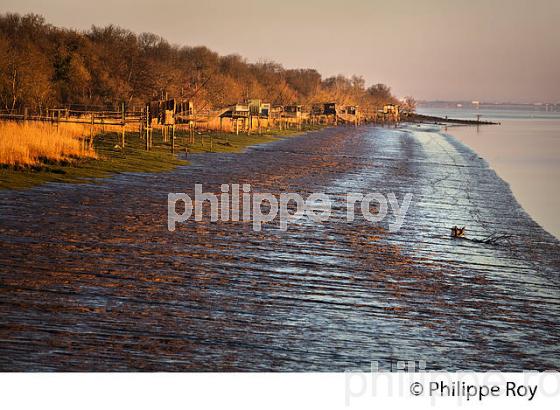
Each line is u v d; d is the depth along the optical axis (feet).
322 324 80.33
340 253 119.34
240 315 81.46
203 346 70.85
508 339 80.02
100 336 71.10
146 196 167.84
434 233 145.07
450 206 188.85
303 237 130.93
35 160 198.39
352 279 101.96
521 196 219.20
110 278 92.94
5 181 167.43
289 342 73.77
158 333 73.36
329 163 293.84
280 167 263.29
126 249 110.63
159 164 237.86
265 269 104.32
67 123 292.20
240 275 99.81
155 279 94.22
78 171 197.47
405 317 85.35
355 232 139.85
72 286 87.86
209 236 125.70
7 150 194.49
